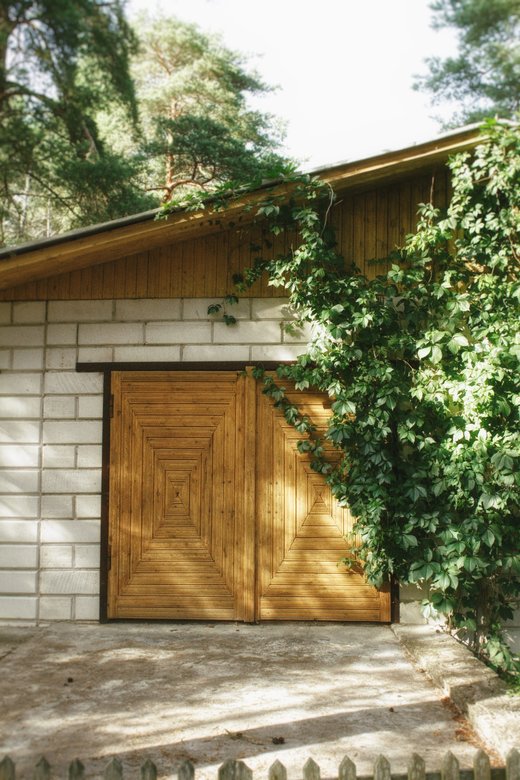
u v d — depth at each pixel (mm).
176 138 18703
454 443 6734
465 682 5301
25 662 5930
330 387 6844
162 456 7266
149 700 5121
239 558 7168
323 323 6824
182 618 7152
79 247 6504
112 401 7289
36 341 7340
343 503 7195
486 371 6641
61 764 4176
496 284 6984
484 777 3736
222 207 6637
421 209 7145
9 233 17953
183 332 7285
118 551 7199
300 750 4344
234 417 7258
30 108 13383
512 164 6844
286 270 7031
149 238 6852
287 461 7250
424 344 6793
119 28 13492
